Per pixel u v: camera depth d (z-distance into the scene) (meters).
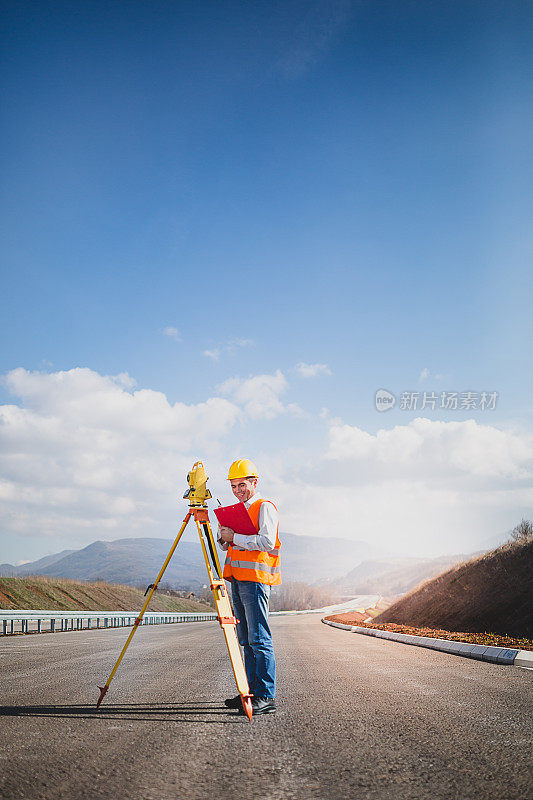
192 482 5.44
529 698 6.25
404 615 36.69
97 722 4.86
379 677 8.29
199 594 104.69
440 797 3.04
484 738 4.35
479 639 15.62
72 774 3.38
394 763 3.67
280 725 4.79
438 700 6.12
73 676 8.23
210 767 3.56
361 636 21.94
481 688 7.05
